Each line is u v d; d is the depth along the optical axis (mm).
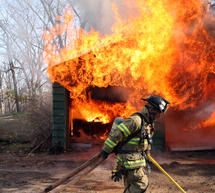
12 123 12133
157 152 8820
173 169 6418
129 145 3176
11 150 9172
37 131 9961
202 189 4832
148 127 3309
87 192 4691
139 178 3189
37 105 11008
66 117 9484
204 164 6980
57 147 9023
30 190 4844
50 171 6414
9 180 5551
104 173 6070
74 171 3297
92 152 9031
